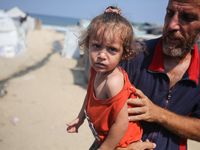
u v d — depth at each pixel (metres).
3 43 11.52
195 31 1.31
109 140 1.28
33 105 5.94
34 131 4.66
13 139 4.32
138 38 1.54
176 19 1.32
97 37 1.20
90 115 1.37
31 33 26.61
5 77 8.39
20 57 12.11
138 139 1.42
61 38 25.47
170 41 1.37
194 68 1.43
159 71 1.45
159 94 1.48
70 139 4.36
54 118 5.24
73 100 6.42
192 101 1.46
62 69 10.21
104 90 1.28
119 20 1.24
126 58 1.37
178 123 1.41
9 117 5.20
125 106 1.24
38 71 9.59
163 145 1.49
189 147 3.95
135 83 1.54
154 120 1.39
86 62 8.46
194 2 1.24
